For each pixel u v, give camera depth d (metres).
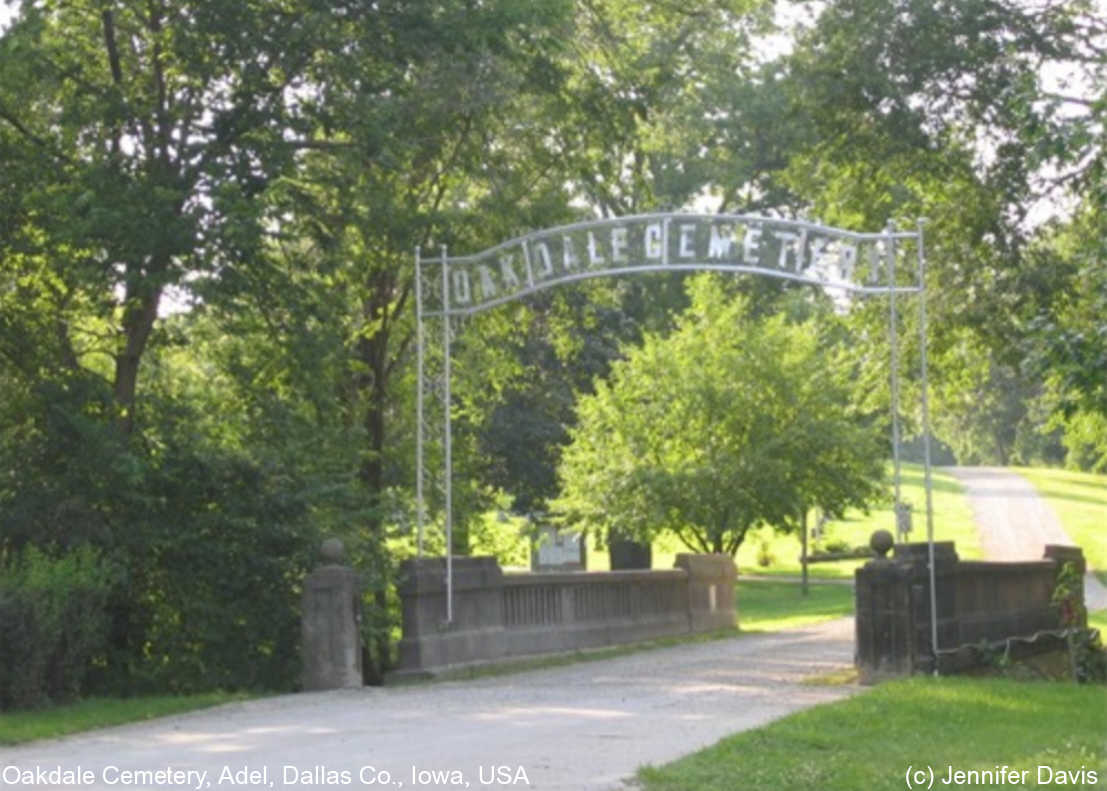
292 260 22.83
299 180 22.16
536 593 23.48
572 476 39.44
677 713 14.86
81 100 21.31
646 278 50.19
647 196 28.34
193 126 21.80
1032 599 23.16
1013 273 27.28
